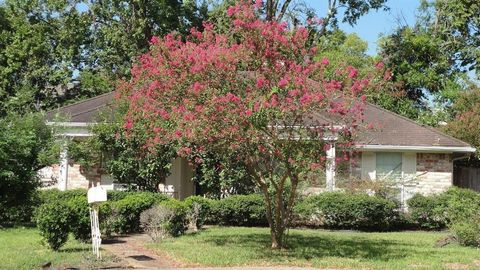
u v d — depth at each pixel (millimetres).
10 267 10664
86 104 24297
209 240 15383
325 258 12523
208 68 11742
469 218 16609
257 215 19578
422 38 31844
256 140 11695
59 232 12977
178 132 11828
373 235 17922
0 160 17203
